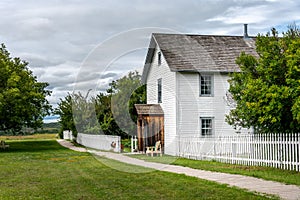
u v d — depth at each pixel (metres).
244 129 28.34
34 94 37.44
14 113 36.47
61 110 42.22
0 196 11.80
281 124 18.11
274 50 17.97
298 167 16.36
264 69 17.64
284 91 16.16
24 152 30.83
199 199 10.88
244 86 19.14
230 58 29.44
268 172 15.95
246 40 31.83
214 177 14.95
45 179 15.35
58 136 56.66
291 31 18.61
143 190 12.48
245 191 11.77
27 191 12.67
